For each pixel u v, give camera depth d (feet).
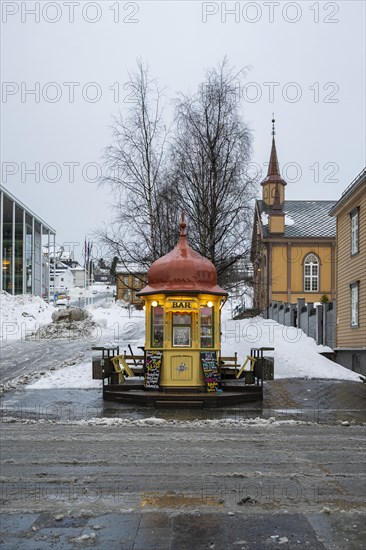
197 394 56.34
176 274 58.90
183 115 90.02
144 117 92.12
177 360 58.34
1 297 185.88
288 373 78.69
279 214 192.44
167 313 58.75
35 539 20.66
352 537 20.86
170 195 87.51
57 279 408.67
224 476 28.89
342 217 103.09
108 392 58.23
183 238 62.75
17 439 38.83
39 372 77.41
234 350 87.81
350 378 77.46
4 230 266.98
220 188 86.53
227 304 231.91
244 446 36.58
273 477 28.78
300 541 20.51
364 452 34.88
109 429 43.24
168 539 20.66
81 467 30.73
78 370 76.54
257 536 20.95
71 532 21.30
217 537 20.85
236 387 60.29
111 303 242.17
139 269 96.58
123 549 19.81
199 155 87.51
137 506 24.09
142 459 32.60
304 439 39.32
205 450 35.19
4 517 22.86
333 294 189.88
